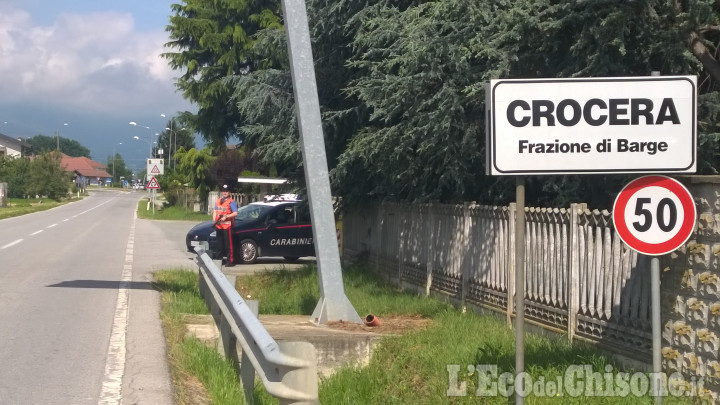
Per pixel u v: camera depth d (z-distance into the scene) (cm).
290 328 916
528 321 875
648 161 530
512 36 914
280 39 1694
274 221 2027
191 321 1002
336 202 1659
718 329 570
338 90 1561
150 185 5216
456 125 1027
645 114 530
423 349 796
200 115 3806
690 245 598
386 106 1144
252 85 1677
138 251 2198
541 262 848
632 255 678
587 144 529
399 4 1355
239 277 1611
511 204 918
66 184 8419
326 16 1480
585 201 938
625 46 866
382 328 930
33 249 2166
